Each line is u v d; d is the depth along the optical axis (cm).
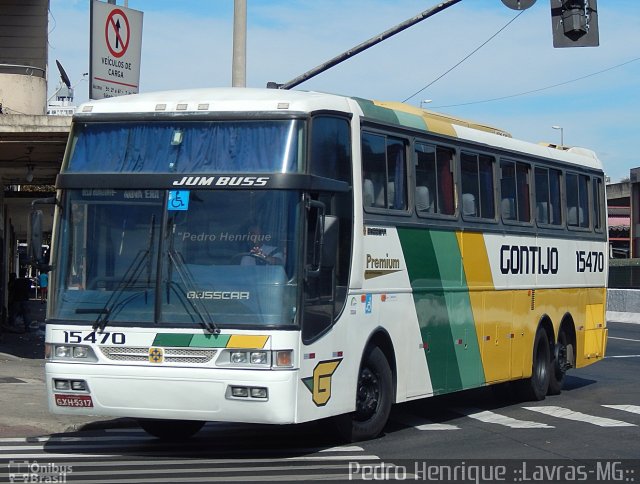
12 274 3222
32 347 2670
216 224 1104
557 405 1709
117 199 1134
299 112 1128
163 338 1085
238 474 1051
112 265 1120
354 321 1206
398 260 1318
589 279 1981
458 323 1473
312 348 1107
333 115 1188
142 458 1163
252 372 1061
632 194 7100
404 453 1198
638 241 7038
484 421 1499
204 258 1098
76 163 1162
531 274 1720
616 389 1969
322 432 1391
